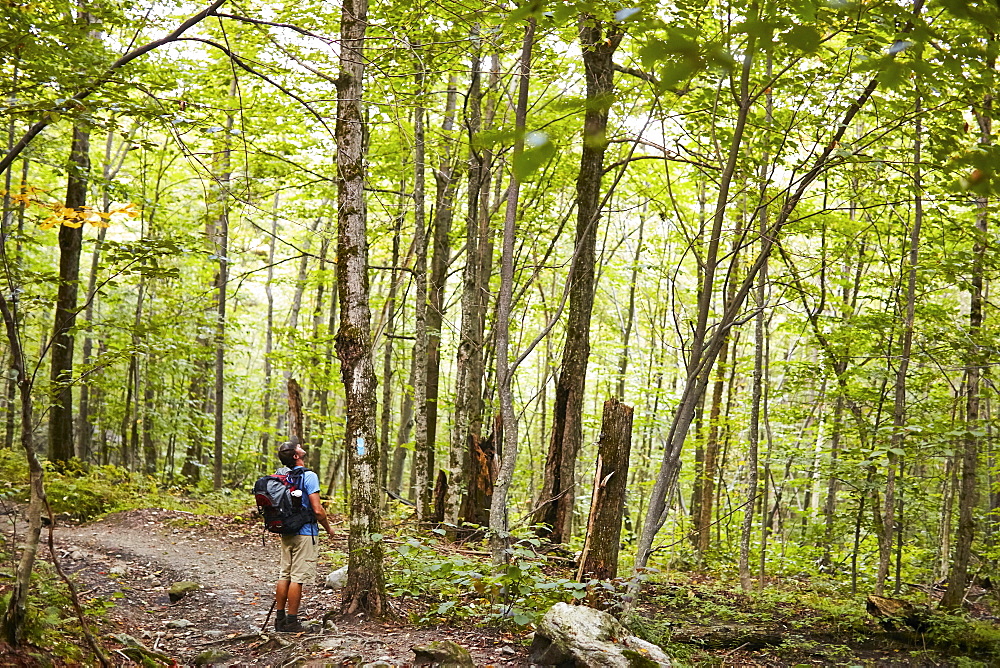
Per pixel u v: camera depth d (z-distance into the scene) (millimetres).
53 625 5281
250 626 6688
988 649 7586
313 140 12164
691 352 6480
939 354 9133
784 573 12617
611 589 6176
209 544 9984
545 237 17875
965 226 8414
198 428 18625
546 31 6008
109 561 8336
